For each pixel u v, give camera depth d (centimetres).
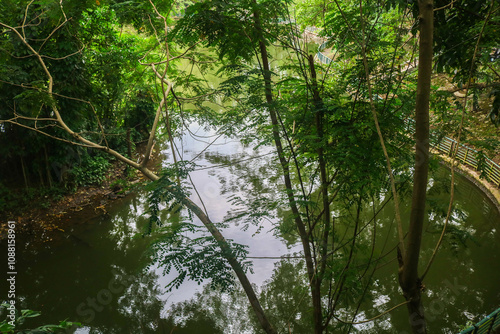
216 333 835
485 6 536
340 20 459
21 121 1124
